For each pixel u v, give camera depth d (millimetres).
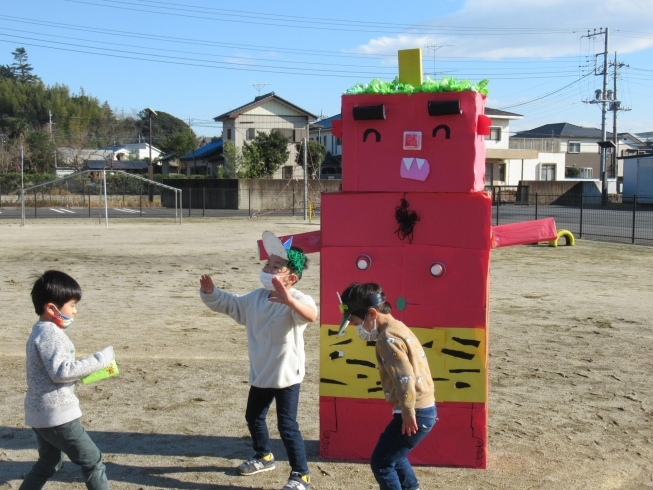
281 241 4586
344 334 4781
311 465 4762
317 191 48375
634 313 10273
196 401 6105
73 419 3693
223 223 31484
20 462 4758
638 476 4609
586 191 52594
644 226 28734
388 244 4664
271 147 52438
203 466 4742
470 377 4629
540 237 4688
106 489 3840
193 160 63156
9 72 124125
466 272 4570
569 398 6254
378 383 4758
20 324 9156
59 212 40844
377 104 4594
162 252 18438
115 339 8398
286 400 4340
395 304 4672
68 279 3752
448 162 4543
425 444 4738
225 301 4398
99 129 102625
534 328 9219
